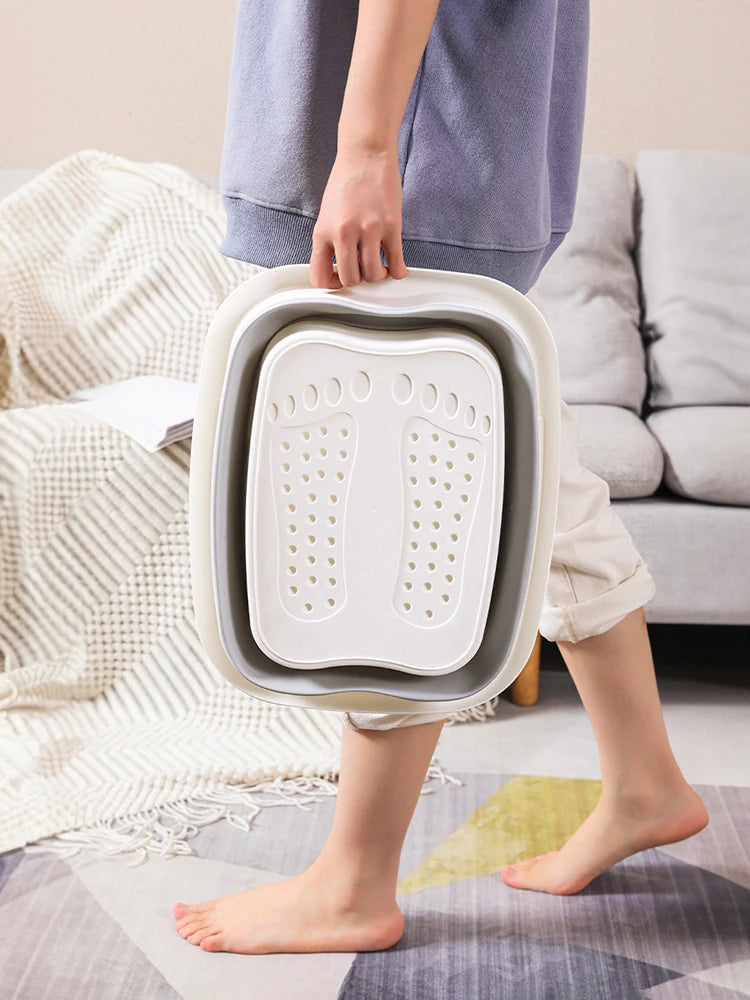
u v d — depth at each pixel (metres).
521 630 0.74
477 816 1.20
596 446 1.58
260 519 0.67
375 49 0.65
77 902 1.01
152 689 1.48
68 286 1.94
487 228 0.74
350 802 0.90
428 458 0.68
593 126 2.33
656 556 1.55
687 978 0.89
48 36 2.32
